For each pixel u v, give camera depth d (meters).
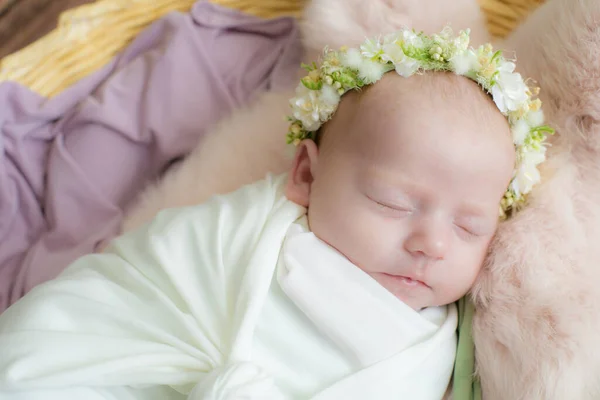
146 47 1.61
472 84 1.04
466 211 1.00
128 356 0.92
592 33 1.08
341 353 1.00
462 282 1.03
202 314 0.97
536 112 1.07
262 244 1.01
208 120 1.57
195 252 1.03
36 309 0.96
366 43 1.09
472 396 1.08
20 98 1.45
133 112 1.53
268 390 0.87
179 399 0.99
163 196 1.44
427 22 1.27
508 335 1.02
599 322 0.98
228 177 1.41
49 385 0.89
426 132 0.98
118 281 1.03
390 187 0.98
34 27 1.82
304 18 1.36
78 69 1.54
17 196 1.46
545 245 1.04
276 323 1.00
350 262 1.03
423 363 1.02
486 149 1.00
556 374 0.97
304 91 1.12
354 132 1.03
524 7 1.53
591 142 1.08
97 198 1.46
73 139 1.50
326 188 1.04
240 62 1.65
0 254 1.41
